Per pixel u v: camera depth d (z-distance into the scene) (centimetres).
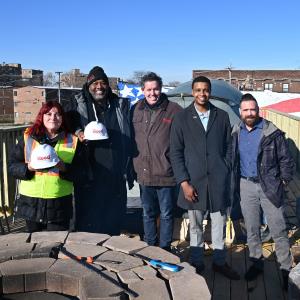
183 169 427
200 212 443
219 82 735
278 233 427
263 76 5297
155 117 445
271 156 417
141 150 448
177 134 430
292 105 1748
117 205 455
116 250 306
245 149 434
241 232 569
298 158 1026
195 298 236
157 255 296
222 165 430
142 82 454
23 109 5094
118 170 441
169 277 262
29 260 284
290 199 766
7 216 614
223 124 434
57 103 383
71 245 313
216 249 458
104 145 431
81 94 436
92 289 244
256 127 428
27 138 379
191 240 451
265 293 429
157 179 446
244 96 429
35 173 374
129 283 253
